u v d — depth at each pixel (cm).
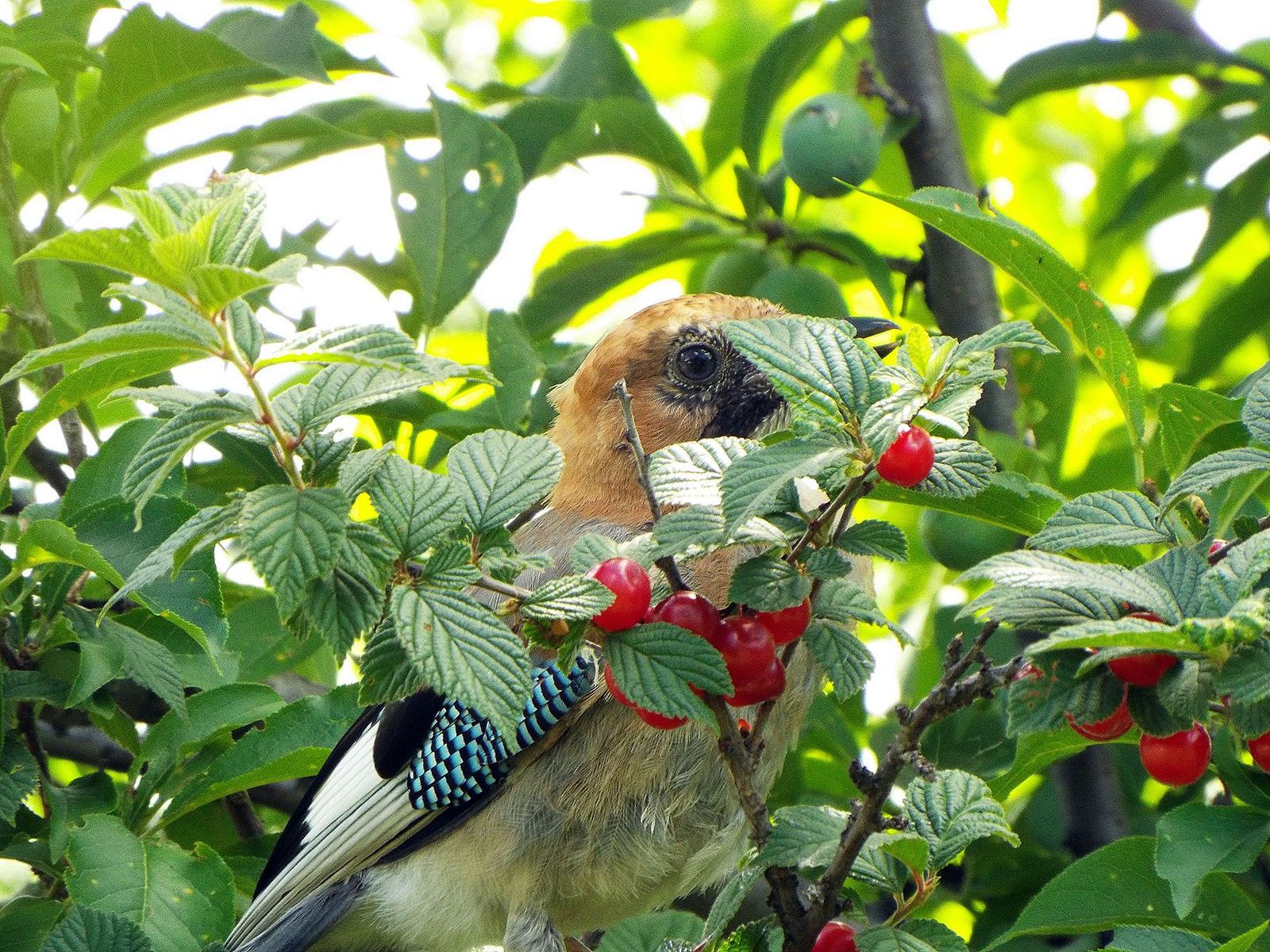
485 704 398
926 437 416
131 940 539
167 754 685
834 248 916
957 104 1196
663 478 446
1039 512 620
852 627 529
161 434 426
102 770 691
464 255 848
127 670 657
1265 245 1228
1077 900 595
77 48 773
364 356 416
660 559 447
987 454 431
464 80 1316
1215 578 385
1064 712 408
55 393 482
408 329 863
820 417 420
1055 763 860
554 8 1339
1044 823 865
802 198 920
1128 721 439
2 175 788
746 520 404
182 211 420
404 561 427
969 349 429
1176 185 1098
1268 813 560
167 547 432
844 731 877
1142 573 405
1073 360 859
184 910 620
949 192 559
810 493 715
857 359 425
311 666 860
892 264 965
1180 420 593
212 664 714
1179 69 996
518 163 856
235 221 420
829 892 465
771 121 1195
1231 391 652
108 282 798
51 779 708
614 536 796
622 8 995
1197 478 432
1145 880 594
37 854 685
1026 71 994
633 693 430
